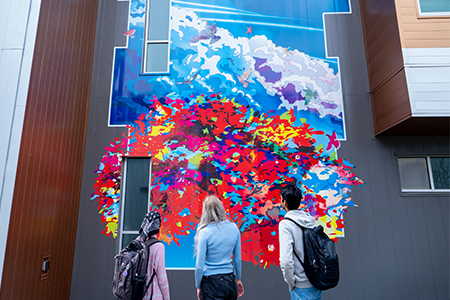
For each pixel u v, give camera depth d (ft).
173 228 15.21
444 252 14.87
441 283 14.55
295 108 16.56
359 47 17.34
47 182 12.69
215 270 8.52
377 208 15.42
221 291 8.30
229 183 15.66
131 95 16.75
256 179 15.72
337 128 16.35
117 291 7.84
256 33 17.43
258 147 16.11
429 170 15.90
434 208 15.39
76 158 15.31
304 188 15.66
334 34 17.49
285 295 14.56
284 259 8.05
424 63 13.78
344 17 17.72
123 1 17.78
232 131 16.29
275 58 17.15
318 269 7.95
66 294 14.20
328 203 15.49
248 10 17.71
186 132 16.28
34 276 11.69
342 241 15.10
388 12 14.92
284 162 15.93
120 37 17.49
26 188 11.25
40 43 12.25
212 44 17.28
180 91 16.72
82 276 14.78
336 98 16.70
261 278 14.73
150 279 8.05
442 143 16.01
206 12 17.66
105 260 14.94
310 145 16.15
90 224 15.35
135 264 7.93
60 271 13.70
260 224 15.24
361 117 16.48
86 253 15.02
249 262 14.87
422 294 14.47
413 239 15.05
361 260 14.87
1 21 11.91
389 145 16.10
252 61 17.10
